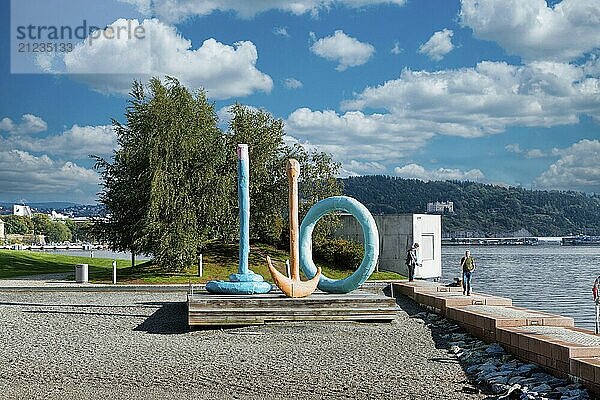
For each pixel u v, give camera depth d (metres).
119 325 19.55
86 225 41.97
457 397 10.77
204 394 11.11
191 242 38.75
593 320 23.05
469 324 17.11
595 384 10.45
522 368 12.22
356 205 22.33
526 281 44.38
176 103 40.91
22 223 158.38
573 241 170.00
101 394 11.09
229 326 18.73
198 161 40.59
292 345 16.00
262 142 45.84
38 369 13.18
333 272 42.88
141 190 39.25
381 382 11.88
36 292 30.72
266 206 46.09
